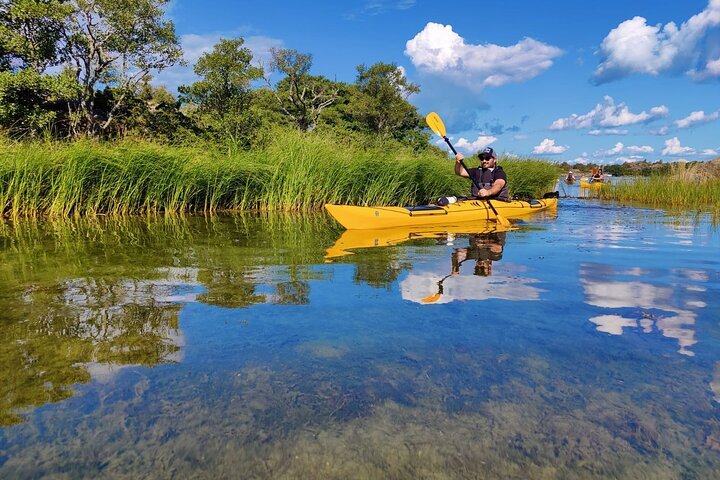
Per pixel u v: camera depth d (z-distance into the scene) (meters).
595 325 2.05
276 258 3.72
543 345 1.83
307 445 1.19
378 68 40.53
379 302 2.41
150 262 3.54
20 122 13.31
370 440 1.22
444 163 11.09
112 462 1.12
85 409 1.35
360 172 9.67
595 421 1.30
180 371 1.59
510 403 1.40
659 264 3.41
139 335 1.93
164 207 8.73
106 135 16.81
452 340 1.88
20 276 3.04
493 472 1.10
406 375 1.57
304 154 9.73
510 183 12.95
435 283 2.83
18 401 1.39
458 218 6.36
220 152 10.80
